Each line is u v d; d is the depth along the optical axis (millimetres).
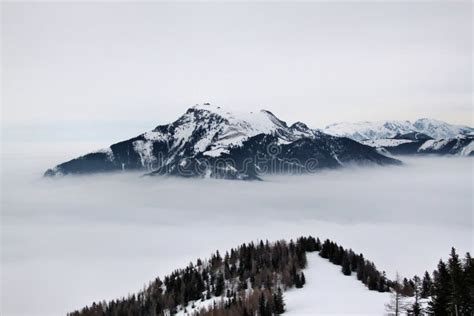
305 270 187750
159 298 196875
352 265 186875
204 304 177375
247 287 184250
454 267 103375
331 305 138375
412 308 110375
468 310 99625
